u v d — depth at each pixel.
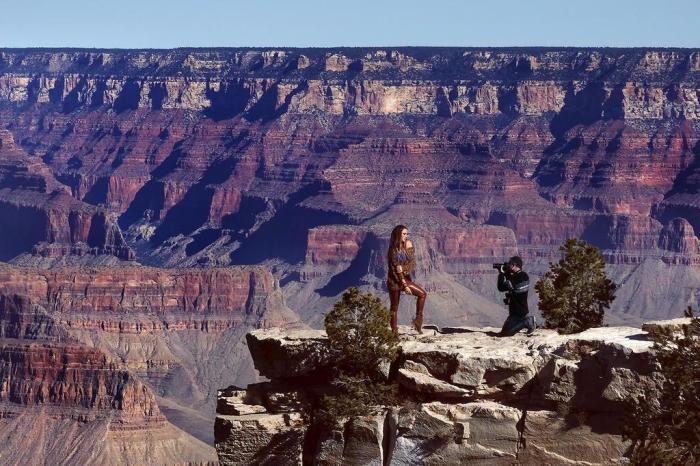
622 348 46.16
